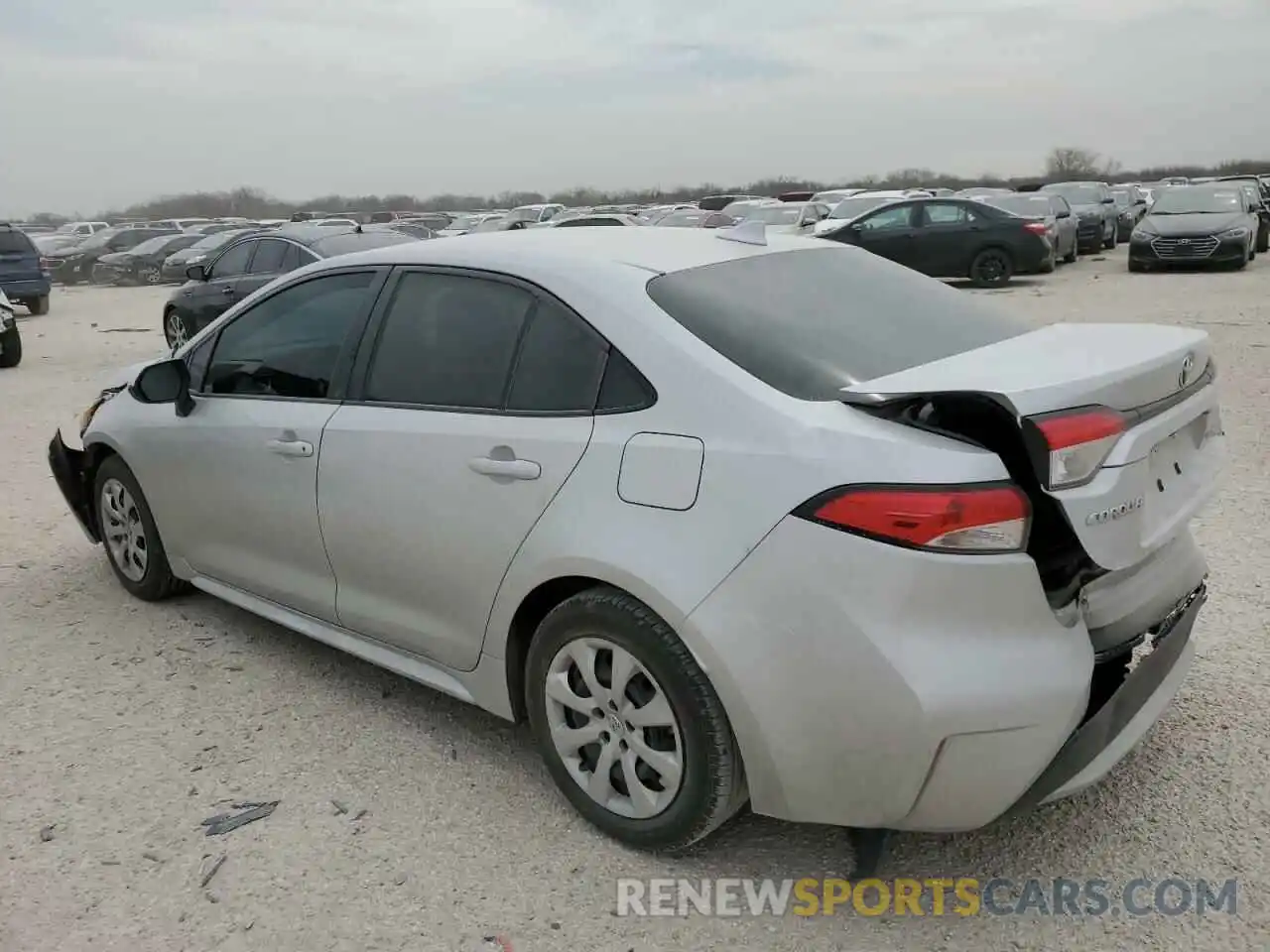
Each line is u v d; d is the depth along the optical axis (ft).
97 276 103.45
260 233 39.60
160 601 15.70
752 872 9.32
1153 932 8.41
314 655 13.84
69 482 16.52
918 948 8.35
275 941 8.54
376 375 11.46
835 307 10.11
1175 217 66.49
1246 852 9.27
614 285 9.80
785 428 8.34
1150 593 9.17
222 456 13.03
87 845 9.83
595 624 9.25
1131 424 8.29
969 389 7.75
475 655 10.61
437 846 9.74
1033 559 7.92
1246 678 12.17
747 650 8.30
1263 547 16.17
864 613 7.85
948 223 62.18
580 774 9.88
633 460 9.01
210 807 10.41
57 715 12.30
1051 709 7.88
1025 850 9.47
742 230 11.74
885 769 8.00
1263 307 45.03
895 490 7.77
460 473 10.24
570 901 8.96
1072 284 60.70
